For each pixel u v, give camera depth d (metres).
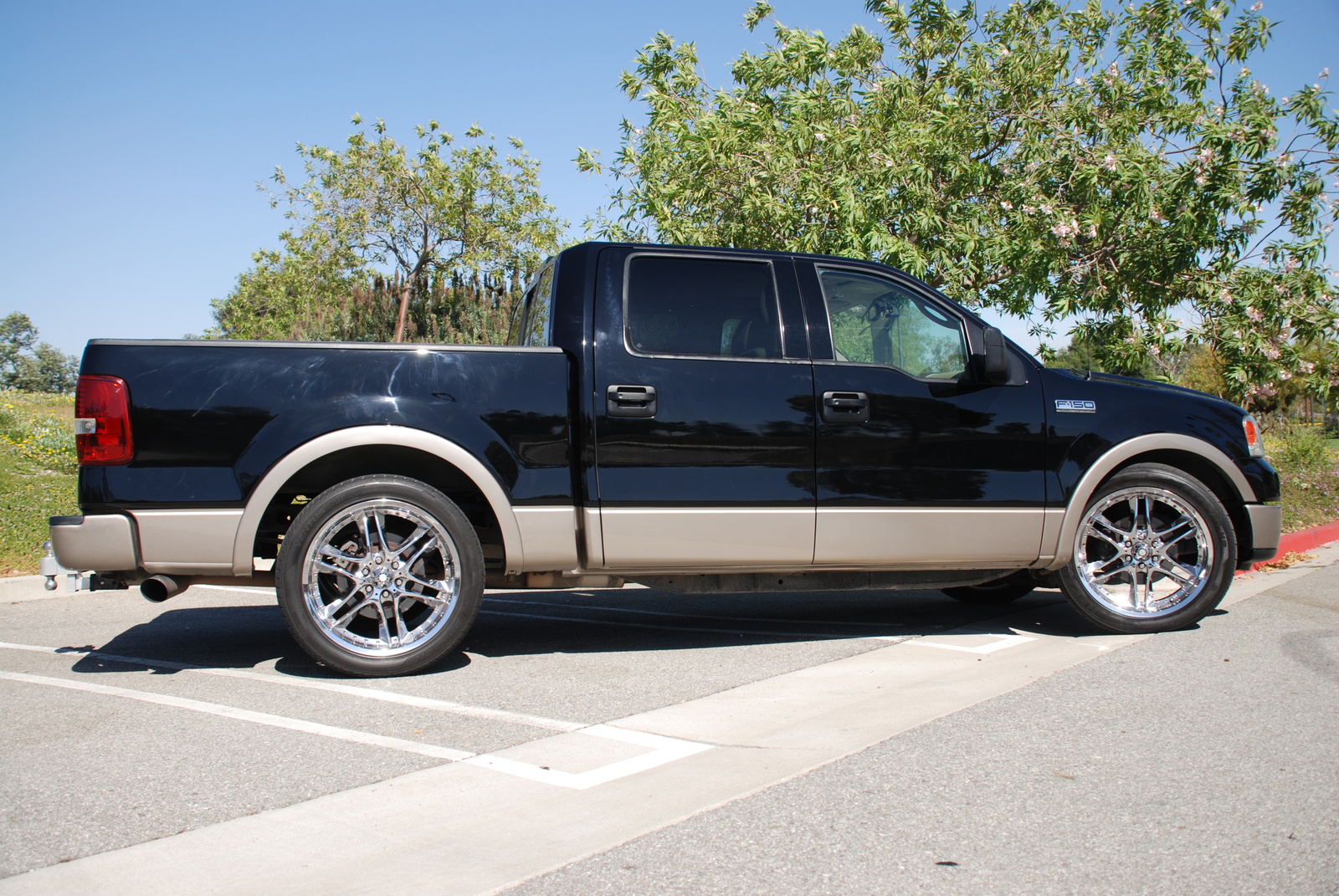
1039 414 4.91
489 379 4.35
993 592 6.38
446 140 28.69
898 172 8.27
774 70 9.27
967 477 4.78
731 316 4.68
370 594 4.28
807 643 5.02
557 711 3.76
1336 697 3.83
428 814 2.73
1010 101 9.30
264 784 2.96
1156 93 8.95
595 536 4.41
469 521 4.34
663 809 2.76
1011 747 3.28
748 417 4.53
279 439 4.14
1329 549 8.57
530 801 2.83
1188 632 5.11
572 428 4.41
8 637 5.31
